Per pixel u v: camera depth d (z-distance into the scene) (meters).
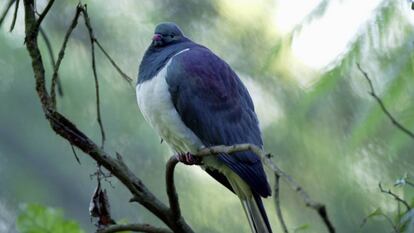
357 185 11.04
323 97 7.49
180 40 10.12
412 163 10.17
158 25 10.17
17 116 13.30
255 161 9.26
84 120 12.62
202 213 12.75
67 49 12.67
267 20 11.69
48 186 13.42
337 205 11.36
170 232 7.15
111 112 12.68
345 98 10.02
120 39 12.67
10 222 13.00
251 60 11.50
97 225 7.50
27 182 13.33
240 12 11.83
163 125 9.66
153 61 9.84
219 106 9.59
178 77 9.52
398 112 7.42
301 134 10.98
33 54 7.37
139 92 9.77
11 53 12.88
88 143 7.21
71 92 12.59
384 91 7.06
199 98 9.52
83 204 13.54
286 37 7.34
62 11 12.71
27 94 13.21
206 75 9.63
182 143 9.68
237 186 9.41
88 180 13.62
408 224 6.70
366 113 7.37
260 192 9.22
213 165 9.54
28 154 13.43
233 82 9.84
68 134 7.18
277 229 12.38
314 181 11.41
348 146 7.63
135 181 7.35
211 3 12.20
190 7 12.23
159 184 12.77
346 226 11.24
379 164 10.32
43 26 12.68
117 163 7.31
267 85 11.23
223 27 11.98
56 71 7.24
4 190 13.28
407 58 6.97
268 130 11.34
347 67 7.19
